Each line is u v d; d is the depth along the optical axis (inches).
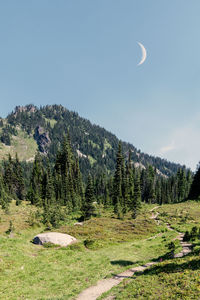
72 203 2810.0
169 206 2960.1
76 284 563.8
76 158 4015.8
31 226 1571.1
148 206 3326.8
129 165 3757.4
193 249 719.1
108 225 1662.2
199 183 3307.1
